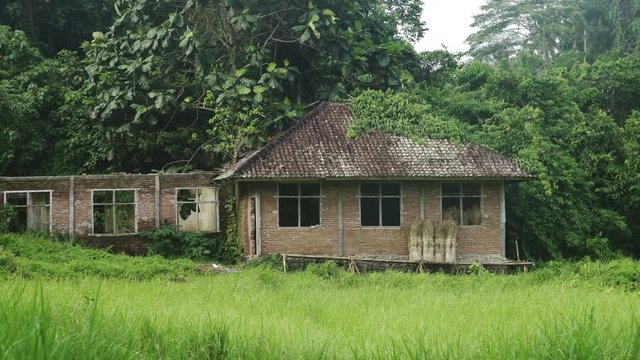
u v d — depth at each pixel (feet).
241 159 100.37
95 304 24.85
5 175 120.67
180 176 102.17
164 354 24.32
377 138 96.63
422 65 138.31
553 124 122.42
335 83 111.24
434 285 66.69
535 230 104.83
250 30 106.11
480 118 119.34
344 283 69.31
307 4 104.53
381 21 130.41
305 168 90.48
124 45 108.47
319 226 93.35
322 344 27.68
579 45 204.13
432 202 95.04
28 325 20.76
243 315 37.45
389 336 29.76
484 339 27.25
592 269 73.26
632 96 140.97
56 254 87.81
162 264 78.84
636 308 40.63
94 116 109.60
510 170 94.58
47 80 122.72
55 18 135.13
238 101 102.58
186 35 100.99
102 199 102.73
